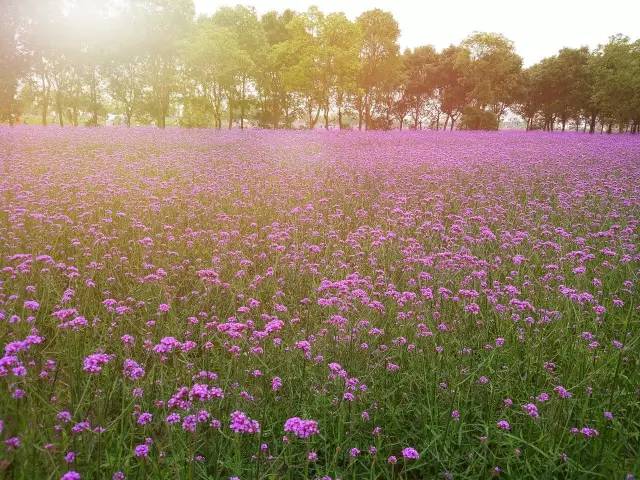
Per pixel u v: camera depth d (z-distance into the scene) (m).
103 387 4.05
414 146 26.73
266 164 17.56
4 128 29.25
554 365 4.79
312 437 3.70
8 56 41.25
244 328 4.48
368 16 63.34
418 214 10.38
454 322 5.41
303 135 33.19
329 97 59.47
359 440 3.87
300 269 7.20
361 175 15.71
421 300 5.87
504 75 70.62
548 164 18.86
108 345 4.75
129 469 3.22
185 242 8.34
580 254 6.84
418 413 4.11
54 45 43.59
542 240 9.11
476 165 18.19
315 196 12.37
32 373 3.89
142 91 58.06
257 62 64.69
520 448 3.80
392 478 3.37
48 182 11.80
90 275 6.37
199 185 13.18
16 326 4.37
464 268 7.08
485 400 4.25
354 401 3.86
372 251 8.11
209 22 59.16
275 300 6.11
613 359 4.68
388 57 65.12
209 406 3.76
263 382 4.29
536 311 5.81
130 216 9.50
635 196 12.52
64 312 4.42
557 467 3.39
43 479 2.95
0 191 10.34
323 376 4.42
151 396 3.87
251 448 3.71
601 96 66.12
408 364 4.89
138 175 13.91
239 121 77.25
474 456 3.73
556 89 86.25
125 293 6.29
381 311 5.36
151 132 30.03
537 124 100.50
